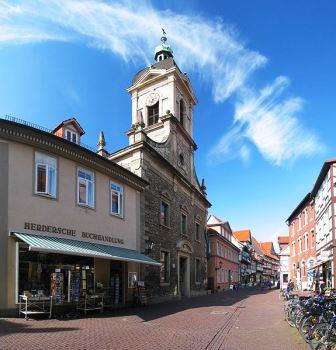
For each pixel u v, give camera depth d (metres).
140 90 34.06
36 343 9.43
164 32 37.75
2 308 13.59
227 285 59.16
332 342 8.28
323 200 31.12
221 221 61.78
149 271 24.31
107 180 20.09
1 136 14.45
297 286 44.16
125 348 9.44
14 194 14.56
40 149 15.77
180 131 33.19
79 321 13.72
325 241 30.30
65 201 16.77
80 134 21.78
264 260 113.06
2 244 13.95
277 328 13.56
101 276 18.69
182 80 33.75
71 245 15.64
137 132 25.22
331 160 27.94
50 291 15.30
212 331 12.81
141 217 23.56
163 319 15.52
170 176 29.55
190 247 33.53
